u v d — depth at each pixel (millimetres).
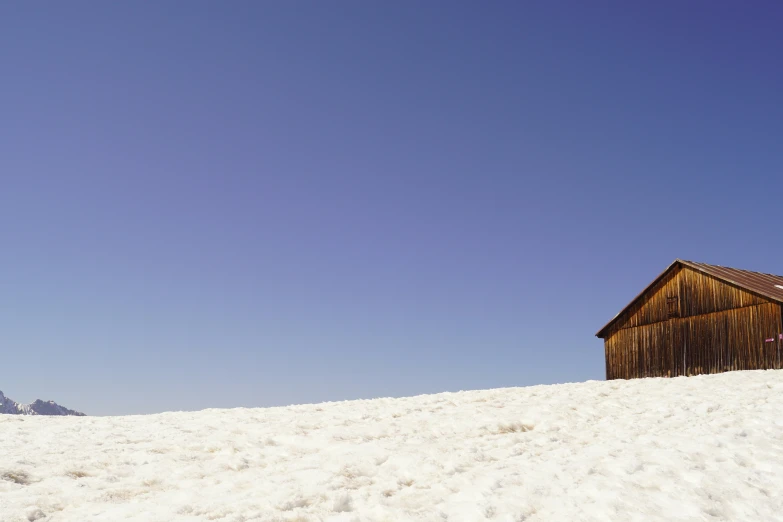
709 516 9742
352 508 11305
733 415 16359
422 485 12391
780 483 10992
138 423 23609
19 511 11508
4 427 22812
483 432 17516
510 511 10328
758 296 30109
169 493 13008
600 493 10883
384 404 24688
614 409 19453
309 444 17453
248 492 12578
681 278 34125
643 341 35688
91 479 14297
